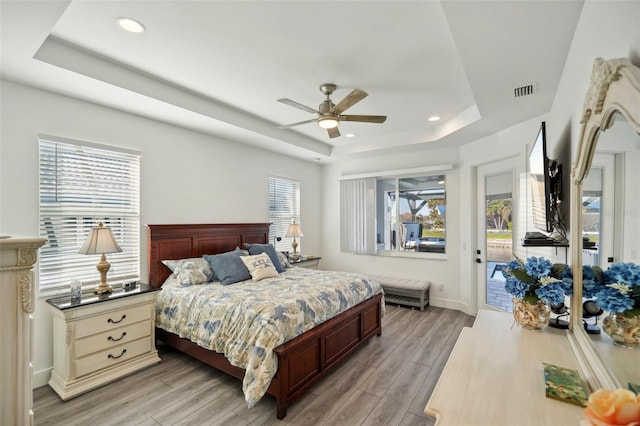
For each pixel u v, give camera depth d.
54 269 2.76
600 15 1.29
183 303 2.97
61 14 1.73
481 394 1.16
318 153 5.28
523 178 3.48
